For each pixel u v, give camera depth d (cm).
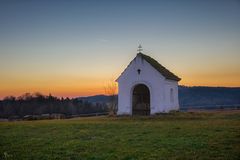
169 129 2344
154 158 1409
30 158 1482
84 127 2656
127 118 3591
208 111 4731
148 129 2388
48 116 5106
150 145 1695
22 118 5094
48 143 1850
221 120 3112
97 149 1630
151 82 4000
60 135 2186
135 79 4094
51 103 8850
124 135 2094
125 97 4128
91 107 7612
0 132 2472
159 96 3956
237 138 1827
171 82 4303
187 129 2308
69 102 8406
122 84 4159
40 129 2598
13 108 8744
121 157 1438
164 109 3950
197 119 3309
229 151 1500
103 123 2997
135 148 1628
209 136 1923
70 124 2964
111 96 5834
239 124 2608
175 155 1456
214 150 1532
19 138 2088
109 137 2027
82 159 1434
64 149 1656
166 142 1764
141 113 4219
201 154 1458
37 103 8981
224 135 1944
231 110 5034
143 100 4291
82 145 1745
